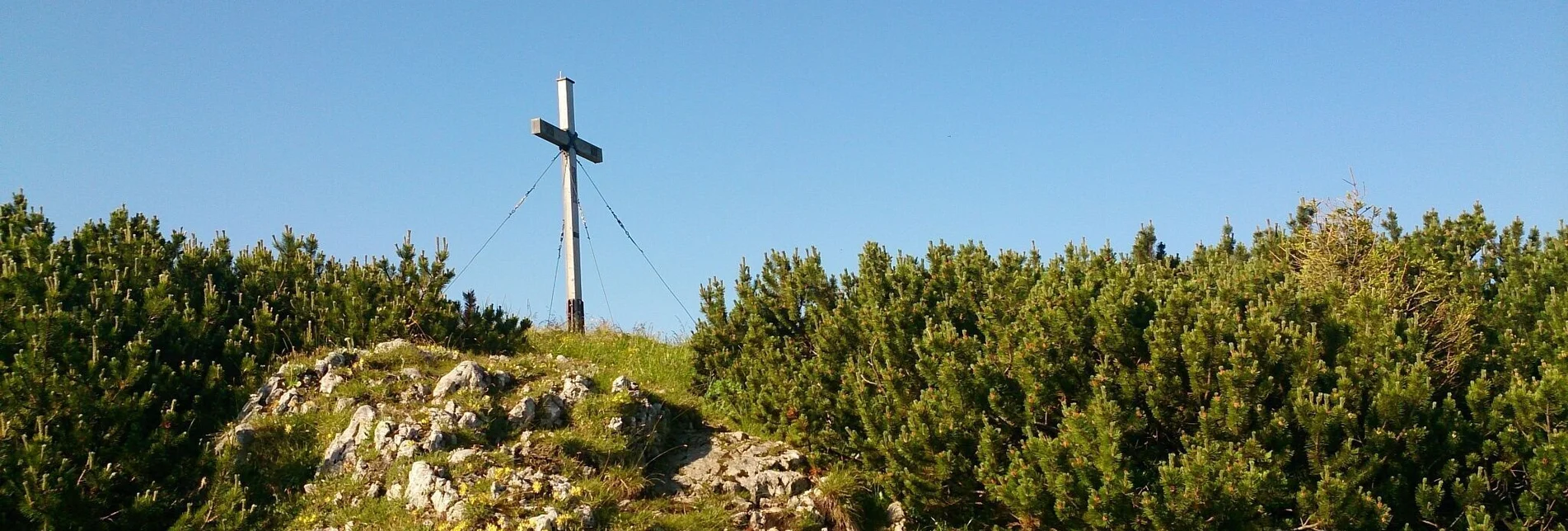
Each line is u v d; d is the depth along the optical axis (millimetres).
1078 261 14953
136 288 13336
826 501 11250
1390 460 10078
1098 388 10516
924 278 14414
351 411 11742
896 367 12422
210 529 10039
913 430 10992
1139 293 11680
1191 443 10219
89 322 11922
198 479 10695
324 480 10797
